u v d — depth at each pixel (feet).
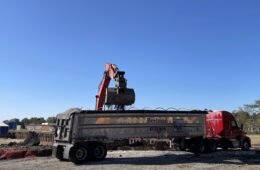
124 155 88.63
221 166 68.39
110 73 90.43
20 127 364.38
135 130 80.07
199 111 89.40
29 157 86.63
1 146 117.19
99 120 76.89
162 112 83.76
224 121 103.71
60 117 78.95
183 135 86.28
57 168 66.90
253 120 352.49
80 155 73.82
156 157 83.76
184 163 73.05
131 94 87.66
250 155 88.17
